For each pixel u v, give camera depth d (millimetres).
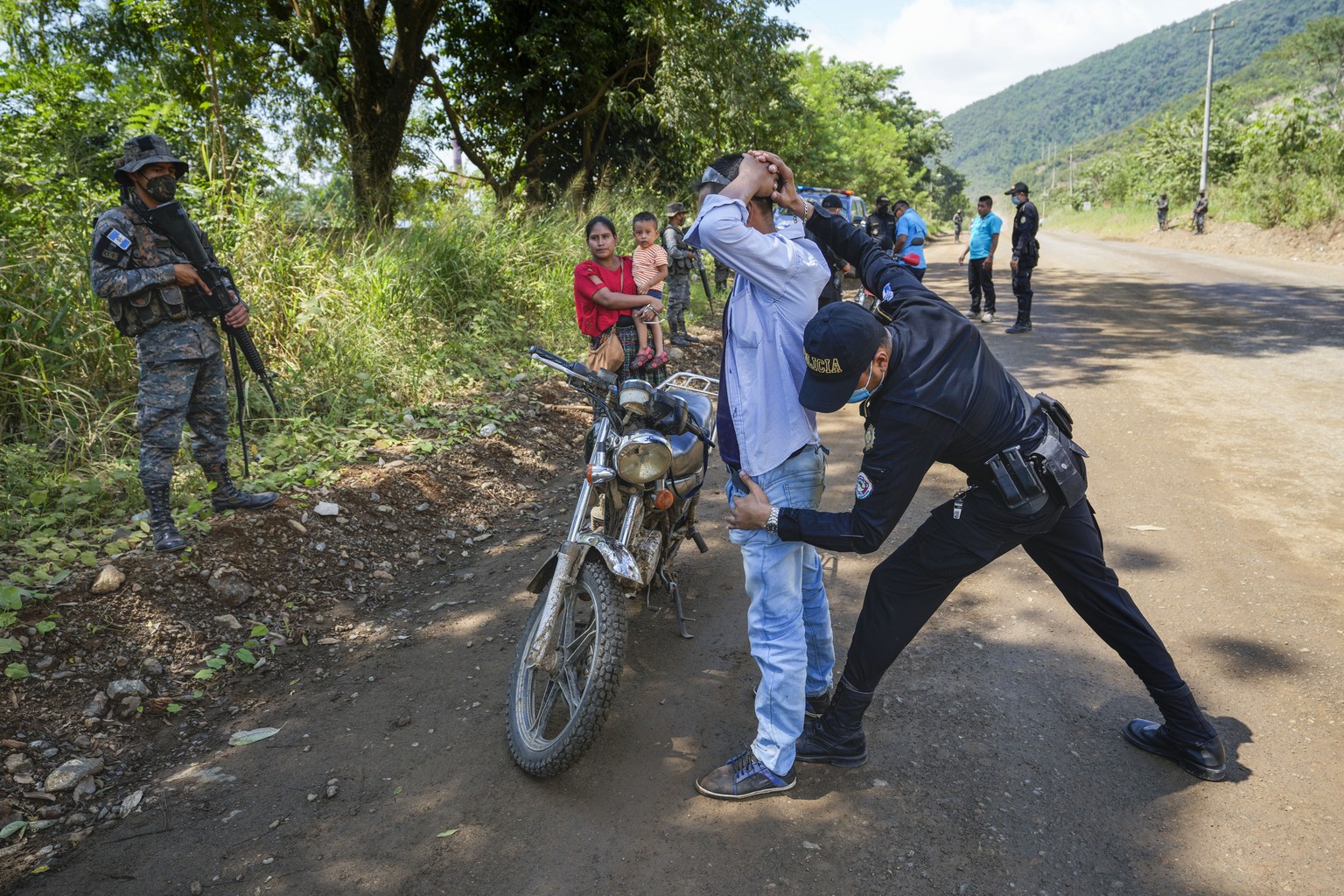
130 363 5262
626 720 3043
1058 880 2277
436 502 4883
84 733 2900
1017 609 3732
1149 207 39312
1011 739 2863
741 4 15773
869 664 2629
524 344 8312
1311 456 5430
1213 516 4562
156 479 3691
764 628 2586
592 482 2906
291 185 7938
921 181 68625
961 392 2268
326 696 3221
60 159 6629
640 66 18156
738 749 2879
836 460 5922
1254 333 9875
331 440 5336
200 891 2295
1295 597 3670
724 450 2648
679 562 4355
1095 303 13039
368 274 7242
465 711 3111
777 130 19281
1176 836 2416
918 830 2473
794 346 2479
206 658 3354
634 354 5406
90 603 3361
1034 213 10000
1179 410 6660
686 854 2408
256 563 3873
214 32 10531
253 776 2766
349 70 14469
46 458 4582
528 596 3984
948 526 2465
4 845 2457
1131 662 2660
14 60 10062
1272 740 2789
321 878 2340
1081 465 2457
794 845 2430
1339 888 2201
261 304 6219
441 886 2307
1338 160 22109
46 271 5211
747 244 2367
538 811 2594
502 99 18500
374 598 4008
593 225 5164
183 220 3695
